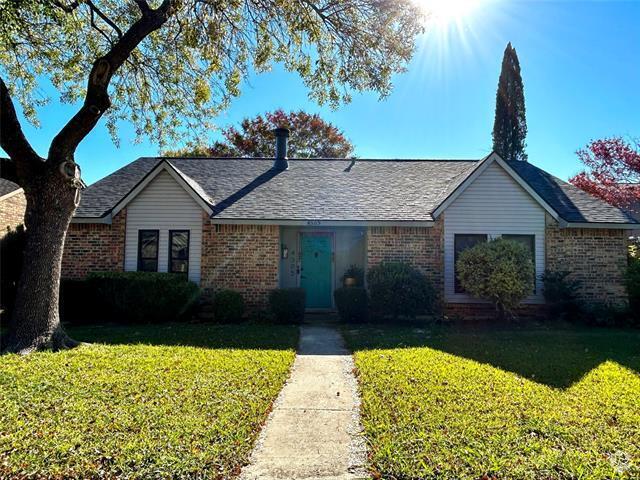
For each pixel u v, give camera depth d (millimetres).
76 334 8766
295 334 8898
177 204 11734
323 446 3764
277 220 11234
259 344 7852
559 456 3457
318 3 8977
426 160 15391
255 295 11453
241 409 4406
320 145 32219
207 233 11602
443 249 11438
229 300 10594
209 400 4637
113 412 4219
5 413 4152
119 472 3162
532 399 4832
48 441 3564
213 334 8820
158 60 10633
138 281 10492
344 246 12914
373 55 9320
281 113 31516
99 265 11734
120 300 10500
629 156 17141
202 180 13516
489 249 10336
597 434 3914
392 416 4309
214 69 10047
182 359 6418
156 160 15562
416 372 5918
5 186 16875
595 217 11391
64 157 7398
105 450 3430
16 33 8469
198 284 11492
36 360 6180
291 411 4609
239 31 9727
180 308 10680
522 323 10617
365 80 9609
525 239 11531
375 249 11461
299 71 9852
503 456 3447
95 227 11805
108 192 13078
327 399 5012
